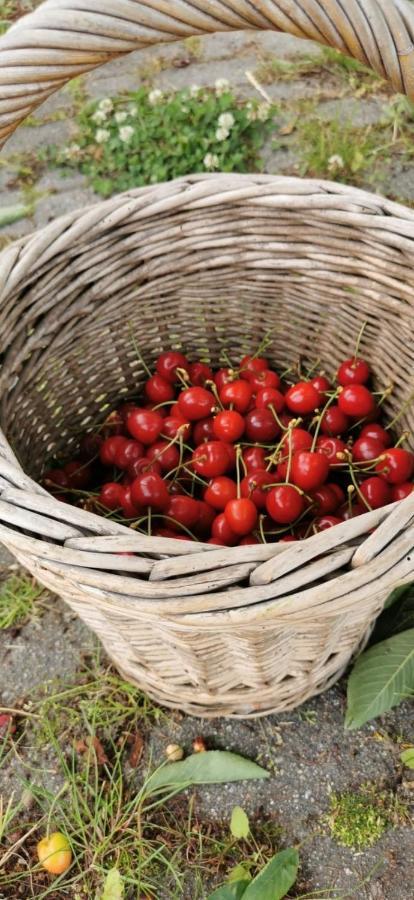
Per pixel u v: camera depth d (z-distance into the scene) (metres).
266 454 0.93
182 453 0.91
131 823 0.87
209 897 0.81
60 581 0.70
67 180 1.30
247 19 0.70
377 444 0.89
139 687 0.92
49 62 0.71
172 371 0.94
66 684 0.94
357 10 0.69
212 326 0.96
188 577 0.68
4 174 1.32
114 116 1.33
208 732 0.91
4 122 0.72
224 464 0.88
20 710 0.93
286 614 0.68
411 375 0.89
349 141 1.29
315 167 1.26
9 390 0.86
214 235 0.89
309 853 0.85
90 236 0.86
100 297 0.89
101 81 1.43
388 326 0.89
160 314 0.94
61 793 0.88
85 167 1.30
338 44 0.71
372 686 0.88
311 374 0.98
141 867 0.85
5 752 0.91
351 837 0.86
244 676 0.84
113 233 0.87
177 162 1.28
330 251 0.88
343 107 1.34
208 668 0.81
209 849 0.86
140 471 0.90
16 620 0.97
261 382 0.94
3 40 0.71
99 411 0.98
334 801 0.87
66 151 1.31
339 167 1.26
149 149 1.29
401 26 0.69
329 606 0.68
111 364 0.95
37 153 1.34
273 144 1.30
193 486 0.92
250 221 0.88
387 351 0.90
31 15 0.71
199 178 0.88
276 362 0.99
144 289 0.91
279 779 0.88
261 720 0.91
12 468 0.71
